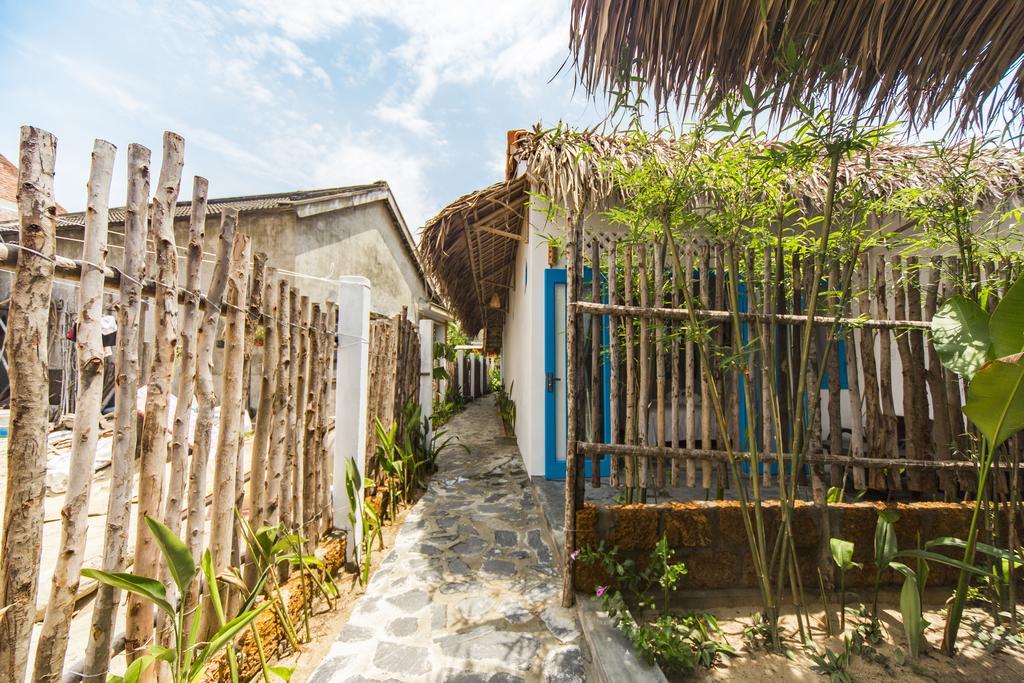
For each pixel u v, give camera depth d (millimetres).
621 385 2676
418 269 10711
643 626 1699
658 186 1785
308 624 1913
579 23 1418
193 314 1457
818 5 1198
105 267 1166
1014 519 1915
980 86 1478
